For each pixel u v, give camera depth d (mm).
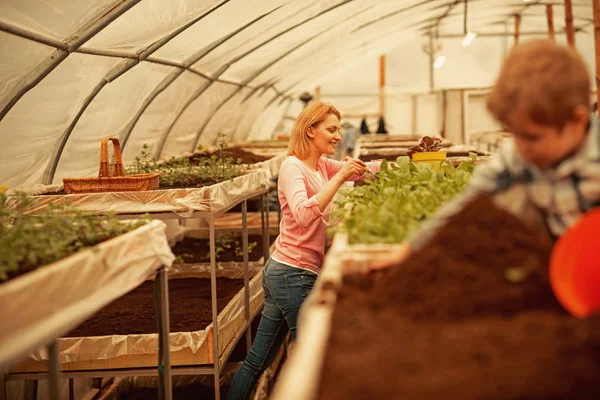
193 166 5539
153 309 4285
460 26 14164
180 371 3533
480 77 15219
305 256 3549
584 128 1502
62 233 2342
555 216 1602
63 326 1802
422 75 15305
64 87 3982
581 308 1384
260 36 6297
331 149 3707
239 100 9117
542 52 1435
